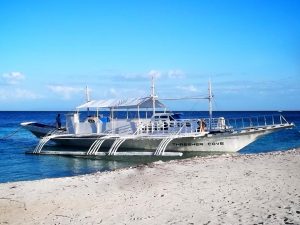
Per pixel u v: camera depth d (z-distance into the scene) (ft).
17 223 36.01
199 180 50.47
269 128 100.12
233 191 43.01
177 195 42.70
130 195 44.16
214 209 35.91
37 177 80.79
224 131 106.01
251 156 73.36
